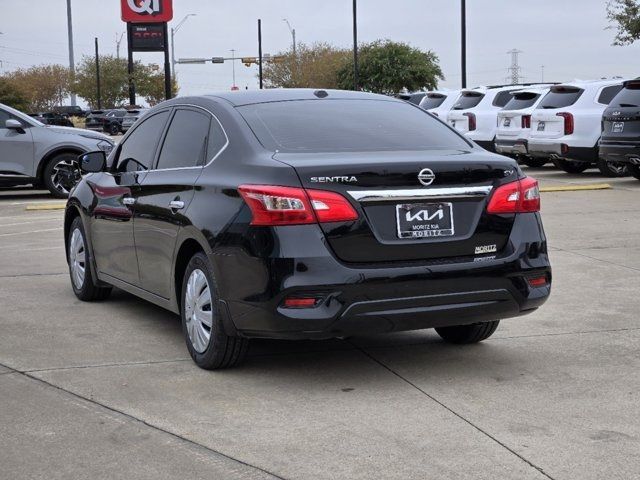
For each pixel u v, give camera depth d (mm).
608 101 17438
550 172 19859
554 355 5637
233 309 4969
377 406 4691
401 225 4883
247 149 5207
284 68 79938
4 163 15609
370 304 4773
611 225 11234
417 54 62125
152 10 59906
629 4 32062
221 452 4055
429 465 3887
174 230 5566
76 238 7422
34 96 100312
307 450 4070
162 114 6379
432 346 5922
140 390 4973
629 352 5680
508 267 5070
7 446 4129
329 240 4762
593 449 4059
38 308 7109
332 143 5297
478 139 21531
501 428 4340
